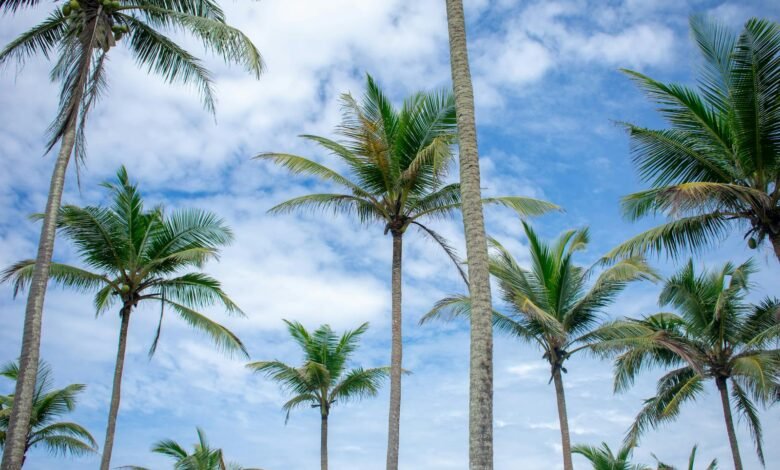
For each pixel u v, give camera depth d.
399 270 18.95
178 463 21.06
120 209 20.14
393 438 17.27
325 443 27.00
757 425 24.56
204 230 20.86
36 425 25.97
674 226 15.63
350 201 19.33
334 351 28.41
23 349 11.78
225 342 21.17
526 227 23.55
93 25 13.30
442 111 18.88
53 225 12.62
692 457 28.62
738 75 14.86
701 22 15.68
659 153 16.27
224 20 15.73
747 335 23.34
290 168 18.80
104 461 18.39
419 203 19.64
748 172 15.34
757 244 14.90
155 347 20.38
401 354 18.16
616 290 22.27
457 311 20.41
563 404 22.31
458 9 10.72
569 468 21.47
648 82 16.03
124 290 19.72
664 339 21.03
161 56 15.70
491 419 8.29
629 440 25.25
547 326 21.02
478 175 9.67
